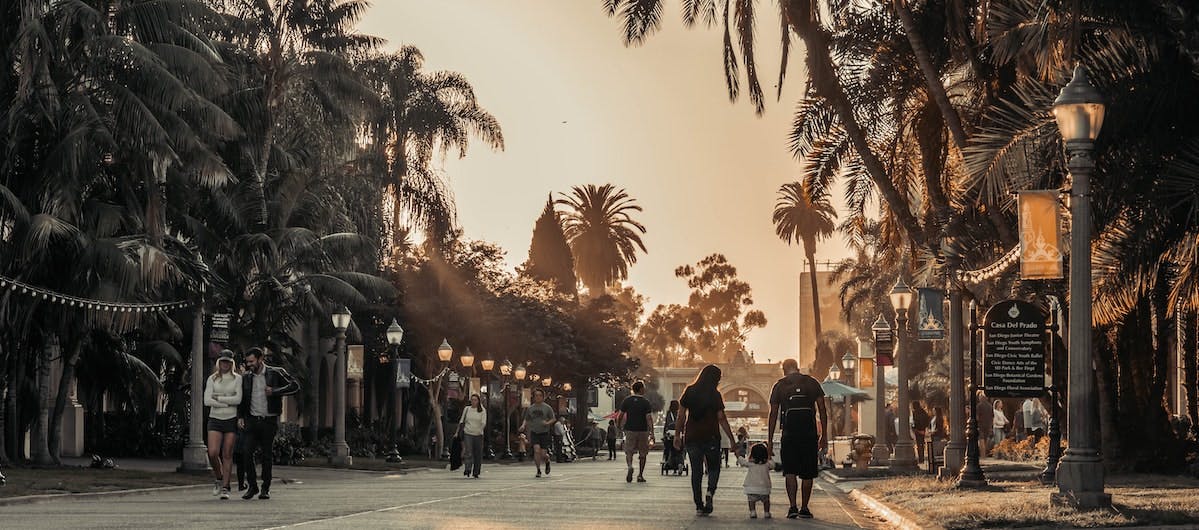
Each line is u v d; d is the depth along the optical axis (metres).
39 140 27.27
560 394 71.25
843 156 31.52
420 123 56.16
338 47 44.62
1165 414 23.81
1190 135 17.45
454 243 58.03
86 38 26.70
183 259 28.59
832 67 26.89
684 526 14.45
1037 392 19.39
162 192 29.42
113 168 28.36
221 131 29.53
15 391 28.14
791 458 16.17
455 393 48.12
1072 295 14.39
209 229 34.28
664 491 22.38
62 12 26.95
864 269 87.19
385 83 54.28
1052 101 17.41
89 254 26.45
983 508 14.99
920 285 25.69
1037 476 23.84
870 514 18.06
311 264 40.53
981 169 17.55
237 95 34.66
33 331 28.91
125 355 31.89
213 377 18.97
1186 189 16.58
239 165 35.78
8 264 25.91
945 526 13.44
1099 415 23.81
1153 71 17.09
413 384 54.19
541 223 90.12
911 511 15.77
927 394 64.12
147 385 33.25
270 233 37.34
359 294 41.12
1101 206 17.84
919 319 25.30
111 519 14.39
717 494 21.88
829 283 90.94
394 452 37.91
